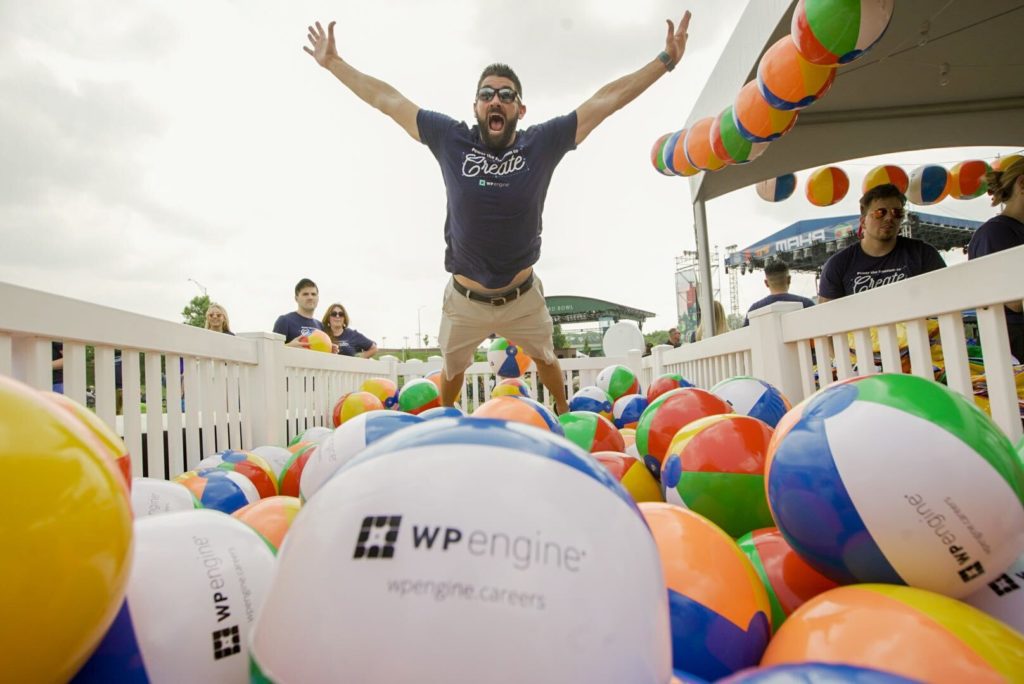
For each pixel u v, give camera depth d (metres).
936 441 1.12
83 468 0.76
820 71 3.00
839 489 1.15
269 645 0.66
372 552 0.65
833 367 3.30
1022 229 3.13
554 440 0.82
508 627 0.60
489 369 6.70
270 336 3.84
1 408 0.72
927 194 6.25
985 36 4.86
